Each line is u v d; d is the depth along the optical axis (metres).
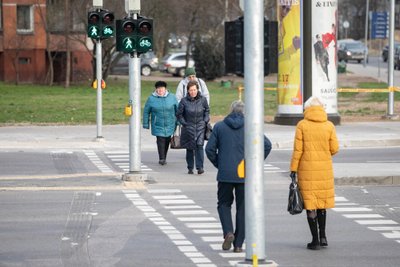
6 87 132.00
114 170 49.19
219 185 28.20
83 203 37.94
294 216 34.88
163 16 145.25
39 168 50.00
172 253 28.14
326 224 33.44
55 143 61.22
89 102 102.25
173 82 147.88
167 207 37.00
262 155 23.95
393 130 68.25
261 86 23.92
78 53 145.88
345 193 41.16
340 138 62.34
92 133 67.62
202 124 45.88
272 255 27.91
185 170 48.47
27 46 143.00
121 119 79.56
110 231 31.83
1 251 28.45
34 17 142.62
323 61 71.00
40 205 37.47
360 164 50.19
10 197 39.59
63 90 126.81
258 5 23.89
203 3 149.38
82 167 50.59
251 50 23.86
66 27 135.00
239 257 27.50
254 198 23.91
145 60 177.88
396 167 48.47
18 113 86.44
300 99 71.38
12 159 54.31
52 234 31.27
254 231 23.92
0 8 141.38
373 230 32.28
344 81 138.25
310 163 28.59
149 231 31.83
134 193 40.69
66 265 26.42
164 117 49.94
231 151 27.83
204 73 152.62
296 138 28.67
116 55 157.62
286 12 70.81
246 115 23.94
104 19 60.72
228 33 24.86
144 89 127.44
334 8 70.75
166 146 50.59
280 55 71.69
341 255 27.94
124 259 27.27
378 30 117.31
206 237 30.72
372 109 89.44
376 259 27.38
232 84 136.25
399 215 35.50
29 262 26.88
